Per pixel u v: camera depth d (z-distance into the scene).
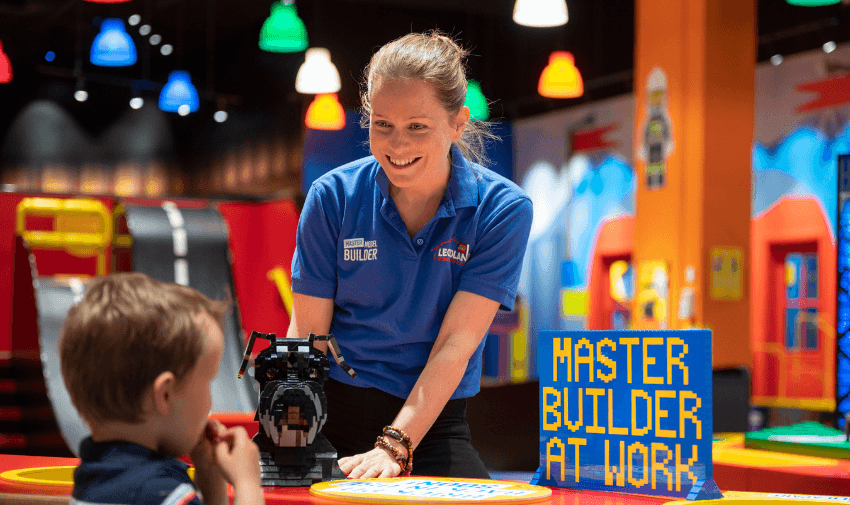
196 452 1.14
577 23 13.26
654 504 1.32
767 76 11.16
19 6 12.92
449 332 1.87
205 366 1.06
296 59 13.51
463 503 1.21
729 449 2.22
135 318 1.01
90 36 14.93
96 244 8.55
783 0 10.83
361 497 1.24
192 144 16.14
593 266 13.41
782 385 10.69
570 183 13.87
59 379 6.51
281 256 9.64
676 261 9.44
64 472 1.54
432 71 1.72
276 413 1.45
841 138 10.23
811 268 10.59
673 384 1.41
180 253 8.14
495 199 1.93
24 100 15.23
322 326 1.97
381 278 1.91
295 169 13.41
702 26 9.38
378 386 1.93
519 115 14.73
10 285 8.70
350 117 13.03
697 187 9.32
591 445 1.48
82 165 15.59
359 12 13.06
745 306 9.42
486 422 6.92
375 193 1.92
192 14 14.09
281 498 1.29
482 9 13.17
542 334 1.54
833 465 1.92
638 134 9.99
